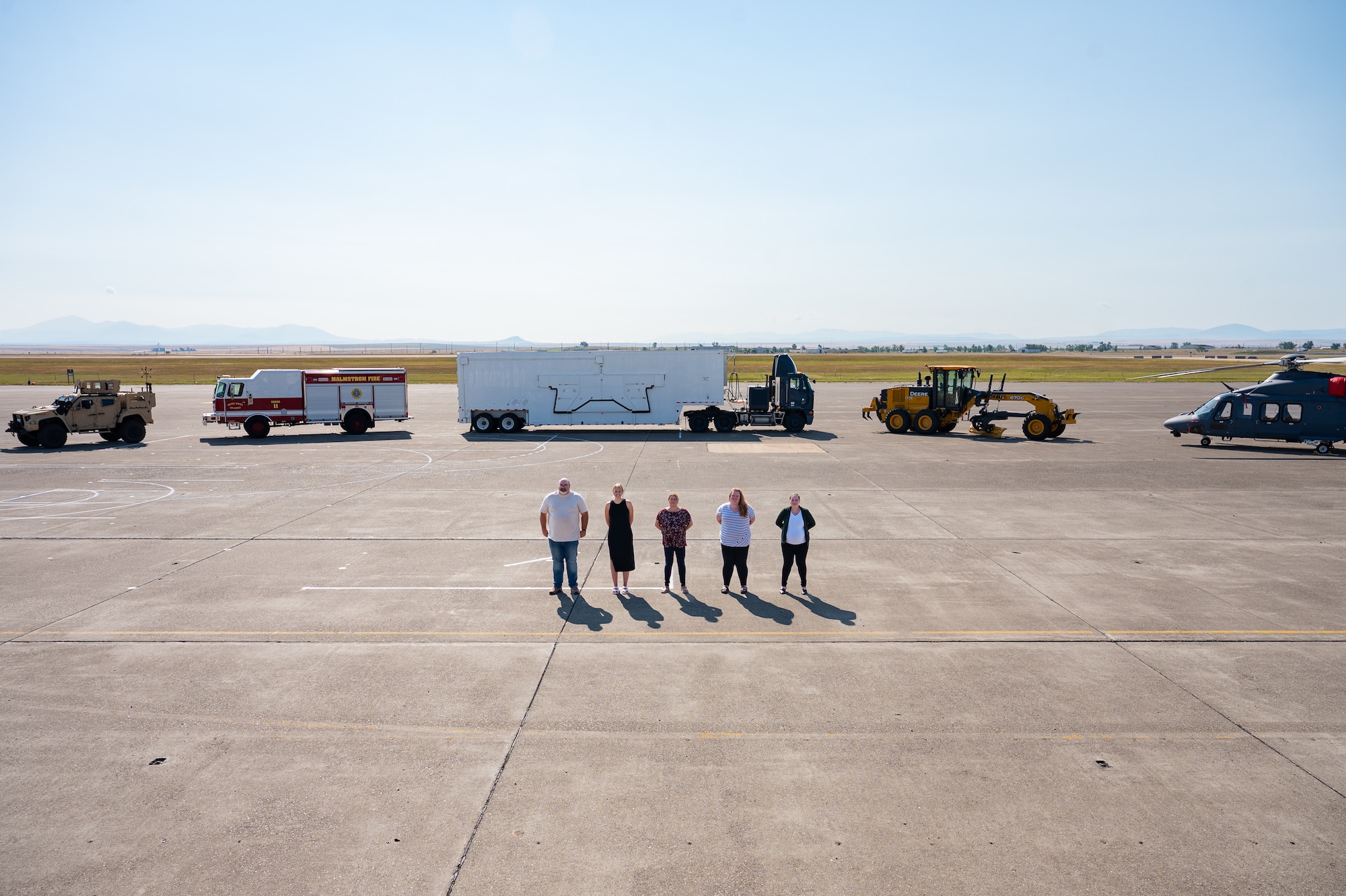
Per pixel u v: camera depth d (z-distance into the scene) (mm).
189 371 111688
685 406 43594
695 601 11023
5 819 5859
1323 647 9242
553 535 11117
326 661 8844
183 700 7855
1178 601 10953
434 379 86625
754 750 6801
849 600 11016
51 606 10828
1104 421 37844
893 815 5848
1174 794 6137
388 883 5117
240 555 13562
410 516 16703
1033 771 6469
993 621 10148
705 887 5047
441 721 7379
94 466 23781
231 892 5043
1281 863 5309
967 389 31625
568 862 5305
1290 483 20766
